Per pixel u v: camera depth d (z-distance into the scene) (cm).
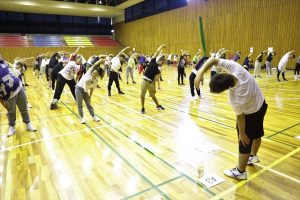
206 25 1608
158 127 414
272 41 1265
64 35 2375
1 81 360
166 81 1012
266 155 292
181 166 273
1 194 228
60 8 2017
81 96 443
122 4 2080
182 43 1830
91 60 840
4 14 2077
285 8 1187
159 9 1998
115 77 721
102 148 330
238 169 242
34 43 2122
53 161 294
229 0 1435
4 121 477
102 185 239
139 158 296
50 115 512
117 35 2648
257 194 217
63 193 228
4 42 1997
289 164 269
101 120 466
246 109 213
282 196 213
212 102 601
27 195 226
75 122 457
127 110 539
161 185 236
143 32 2239
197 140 349
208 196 216
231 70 211
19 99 394
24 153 320
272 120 430
